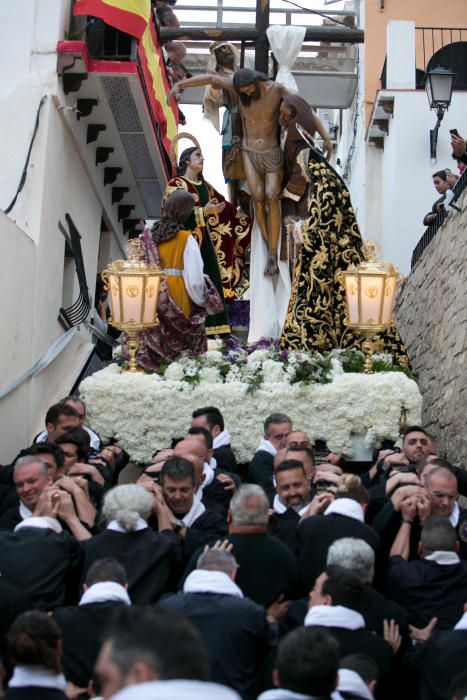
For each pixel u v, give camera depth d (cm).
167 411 1031
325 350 1203
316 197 1248
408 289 1439
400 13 1906
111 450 917
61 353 1254
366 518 743
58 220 1266
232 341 1234
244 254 1410
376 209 1788
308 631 395
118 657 280
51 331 1242
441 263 1216
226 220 1395
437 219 1266
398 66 1683
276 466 715
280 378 1047
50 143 1206
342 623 502
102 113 1360
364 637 500
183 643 282
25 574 582
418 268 1372
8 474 820
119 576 523
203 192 1334
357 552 536
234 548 591
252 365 1053
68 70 1231
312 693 382
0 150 1177
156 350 1102
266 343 1188
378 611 549
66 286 1367
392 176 1647
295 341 1200
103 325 1462
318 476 762
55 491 634
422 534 609
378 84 1858
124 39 1298
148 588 574
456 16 1914
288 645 390
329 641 390
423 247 1362
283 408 1033
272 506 742
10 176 1168
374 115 1697
